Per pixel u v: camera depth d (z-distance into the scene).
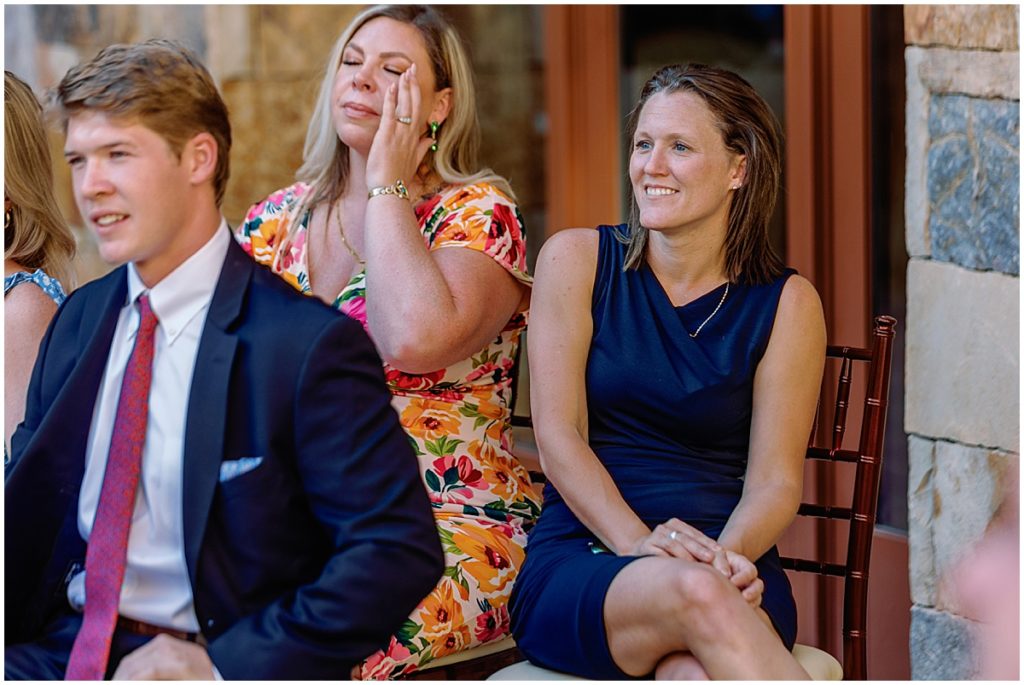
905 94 9.62
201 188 4.79
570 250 6.72
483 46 13.95
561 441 6.29
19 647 4.96
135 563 4.79
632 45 12.71
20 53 14.49
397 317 6.65
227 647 4.55
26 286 6.54
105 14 14.27
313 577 4.82
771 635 5.29
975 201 7.51
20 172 6.77
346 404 4.64
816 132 10.13
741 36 11.47
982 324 7.51
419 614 6.28
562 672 5.99
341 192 7.64
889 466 9.67
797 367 6.49
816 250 10.13
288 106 13.63
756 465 6.35
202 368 4.68
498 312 7.02
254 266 4.89
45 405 5.14
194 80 4.72
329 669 4.58
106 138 4.59
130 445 4.73
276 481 4.65
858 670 6.72
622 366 6.50
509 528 6.95
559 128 13.40
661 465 6.46
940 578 7.92
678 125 6.35
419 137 7.29
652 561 5.58
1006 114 7.23
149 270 4.81
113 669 4.79
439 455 6.94
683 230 6.52
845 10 9.93
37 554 5.04
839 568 6.83
